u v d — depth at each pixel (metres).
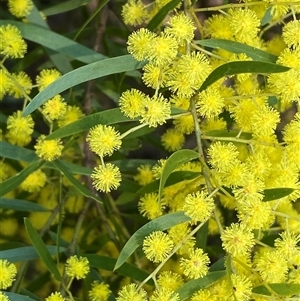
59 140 0.36
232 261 0.32
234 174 0.32
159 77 0.32
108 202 0.40
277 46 0.36
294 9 0.34
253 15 0.34
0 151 0.36
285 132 0.33
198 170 0.35
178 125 0.36
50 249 0.37
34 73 0.46
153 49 0.32
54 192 0.42
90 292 0.35
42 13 0.38
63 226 0.42
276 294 0.31
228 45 0.34
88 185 0.41
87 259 0.35
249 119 0.34
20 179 0.36
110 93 0.41
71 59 0.40
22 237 0.44
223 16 0.36
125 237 0.40
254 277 0.33
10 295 0.34
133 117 0.33
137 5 0.36
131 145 0.39
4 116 0.39
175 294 0.32
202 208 0.32
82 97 0.42
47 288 0.43
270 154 0.34
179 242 0.32
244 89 0.35
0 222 0.43
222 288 0.32
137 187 0.38
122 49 0.42
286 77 0.32
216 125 0.36
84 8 0.43
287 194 0.32
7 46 0.36
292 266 0.33
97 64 0.33
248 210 0.32
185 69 0.32
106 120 0.33
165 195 0.35
